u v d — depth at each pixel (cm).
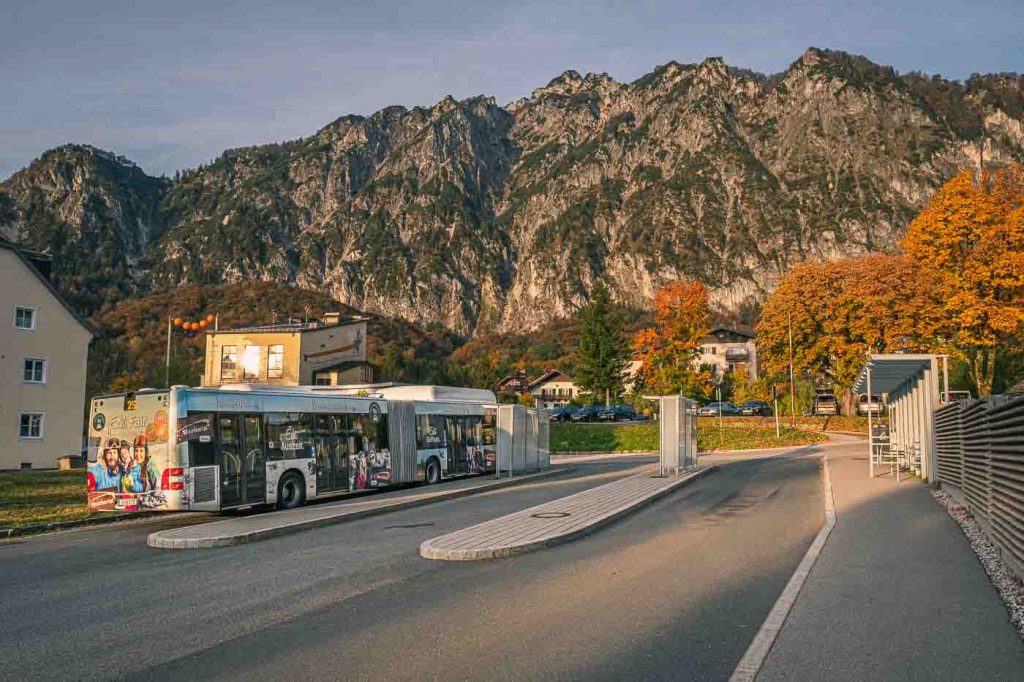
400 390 2850
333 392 2908
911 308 4991
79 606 904
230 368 5638
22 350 4169
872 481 2266
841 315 5950
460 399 2986
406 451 2592
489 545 1216
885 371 2309
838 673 590
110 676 625
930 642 669
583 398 9281
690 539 1330
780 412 7631
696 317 6706
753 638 700
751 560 1112
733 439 5066
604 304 8412
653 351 6856
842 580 928
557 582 975
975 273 4594
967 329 4634
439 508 1964
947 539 1219
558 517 1563
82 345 4466
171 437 1752
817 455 3900
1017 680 570
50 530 1742
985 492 1223
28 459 4166
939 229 4762
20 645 729
